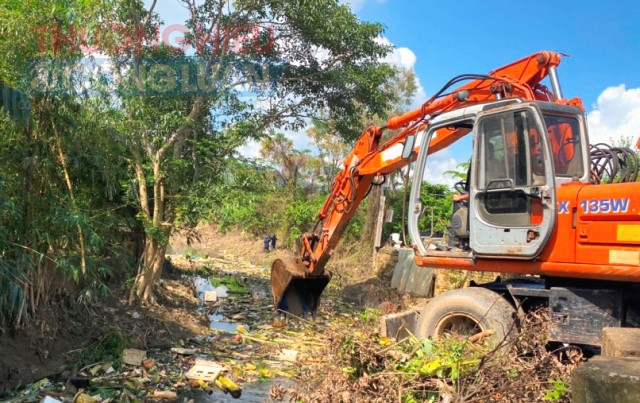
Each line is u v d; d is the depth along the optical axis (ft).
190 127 30.17
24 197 19.27
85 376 19.58
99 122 22.17
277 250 80.69
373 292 44.11
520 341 13.76
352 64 38.19
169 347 24.75
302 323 30.50
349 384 12.85
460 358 12.76
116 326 24.40
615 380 7.68
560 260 16.46
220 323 30.99
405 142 21.74
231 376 21.47
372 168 27.22
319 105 39.27
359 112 40.78
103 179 23.67
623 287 16.10
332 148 92.79
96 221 22.98
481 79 20.75
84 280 24.93
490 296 17.65
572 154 18.04
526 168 17.10
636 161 19.30
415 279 42.68
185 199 29.14
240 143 30.32
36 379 18.81
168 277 40.60
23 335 19.86
